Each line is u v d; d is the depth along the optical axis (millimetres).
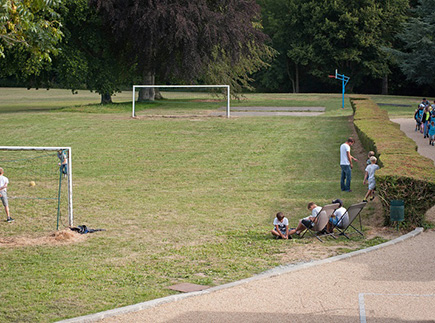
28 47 15055
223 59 48688
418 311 8047
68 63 41281
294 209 15867
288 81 88750
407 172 13914
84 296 8961
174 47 44500
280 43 83125
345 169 17891
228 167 22156
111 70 46000
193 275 10094
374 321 7695
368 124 26469
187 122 34312
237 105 48875
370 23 73562
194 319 7895
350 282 9516
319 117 37594
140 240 12953
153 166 22469
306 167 21859
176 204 16688
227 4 46562
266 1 84500
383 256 11203
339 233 13266
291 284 9445
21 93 73625
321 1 76125
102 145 26844
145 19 41438
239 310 8227
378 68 76750
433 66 62719
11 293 9164
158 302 8523
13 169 22062
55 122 33938
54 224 14891
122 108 42656
